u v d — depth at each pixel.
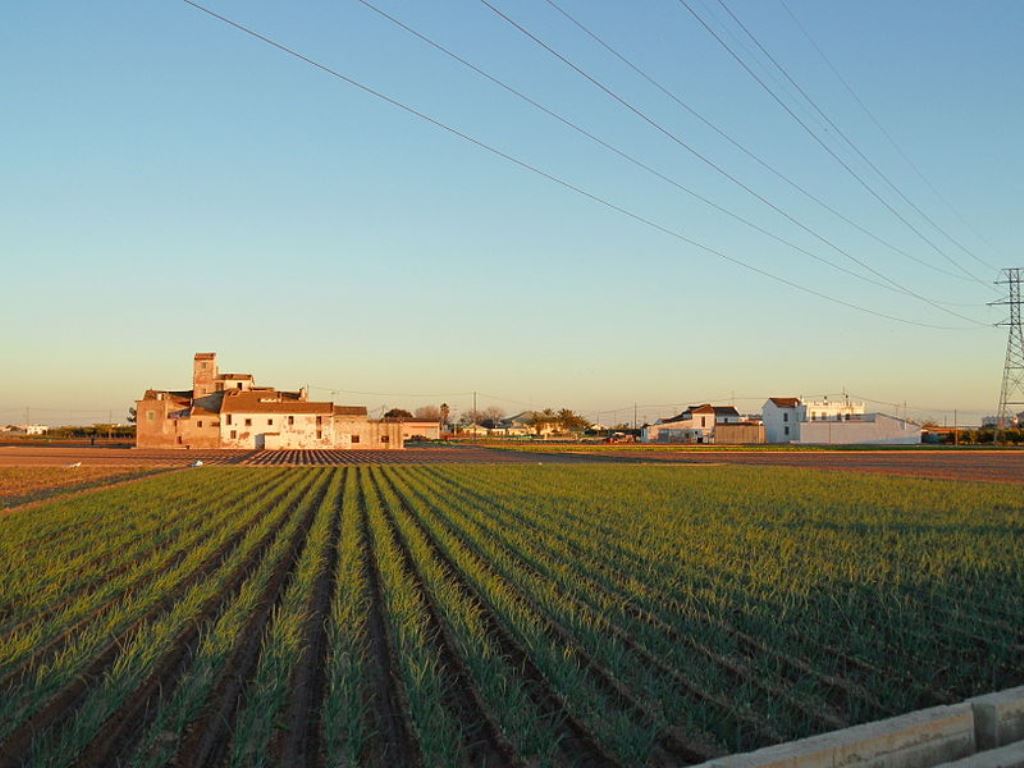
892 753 7.44
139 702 9.73
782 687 9.98
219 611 14.14
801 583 16.12
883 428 135.75
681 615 13.51
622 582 16.20
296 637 11.95
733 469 58.84
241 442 113.88
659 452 100.38
